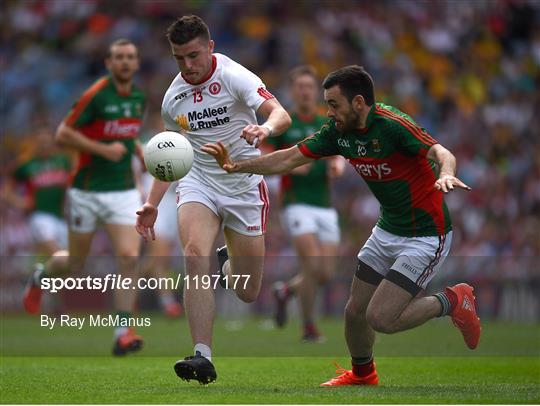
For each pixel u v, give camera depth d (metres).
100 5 86.62
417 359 33.69
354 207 71.06
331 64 86.38
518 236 71.56
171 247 59.75
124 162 36.19
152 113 77.25
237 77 24.14
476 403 19.69
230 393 21.52
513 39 94.31
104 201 35.78
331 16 89.25
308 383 25.06
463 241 72.44
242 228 25.42
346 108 21.97
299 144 23.28
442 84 87.81
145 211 23.89
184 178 25.17
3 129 77.62
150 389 22.69
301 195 41.69
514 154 83.06
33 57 83.38
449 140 82.69
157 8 86.81
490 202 75.12
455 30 92.50
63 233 53.34
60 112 79.56
